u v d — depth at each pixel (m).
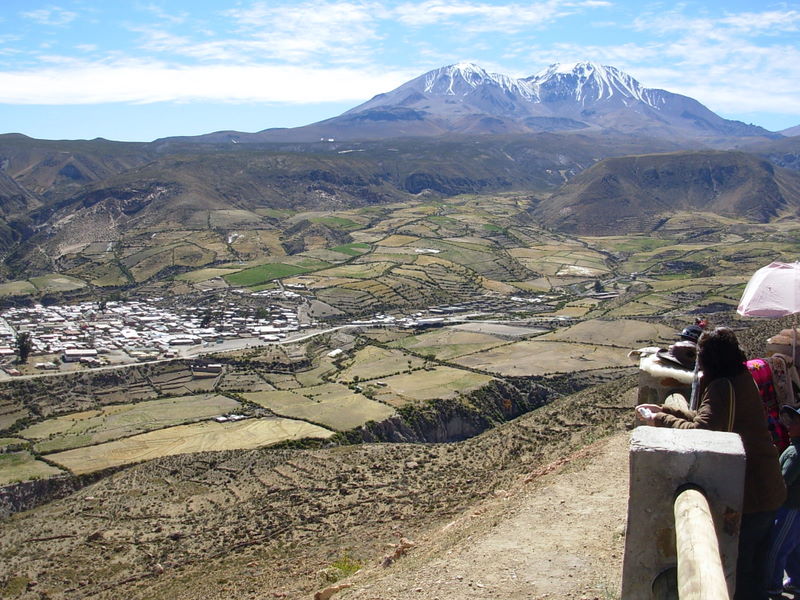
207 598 27.12
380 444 56.66
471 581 11.59
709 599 5.08
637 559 6.73
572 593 10.50
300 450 66.94
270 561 31.58
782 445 9.01
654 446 6.57
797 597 8.62
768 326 42.94
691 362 12.53
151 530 46.88
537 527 13.80
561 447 34.41
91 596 36.03
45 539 47.88
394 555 17.06
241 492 51.91
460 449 46.50
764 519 7.72
